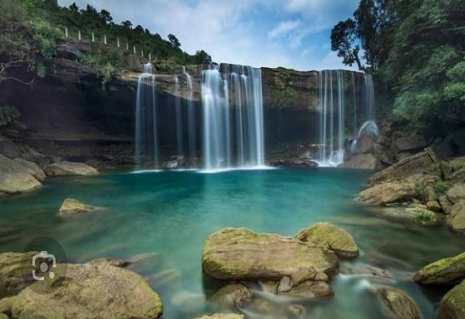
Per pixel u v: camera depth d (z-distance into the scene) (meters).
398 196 12.47
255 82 30.67
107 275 5.36
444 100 15.43
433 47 17.28
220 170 28.44
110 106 26.11
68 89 23.22
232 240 6.75
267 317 5.04
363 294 5.76
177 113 28.72
